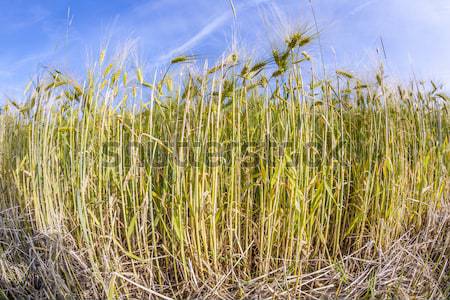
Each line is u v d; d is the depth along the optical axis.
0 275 2.64
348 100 3.33
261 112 2.48
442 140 3.66
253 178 2.50
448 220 3.10
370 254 2.60
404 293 2.38
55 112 2.88
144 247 2.30
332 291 2.35
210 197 2.26
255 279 2.20
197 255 2.23
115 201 2.35
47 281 2.39
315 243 2.60
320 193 2.34
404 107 3.50
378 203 2.68
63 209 2.59
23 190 2.94
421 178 3.11
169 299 2.09
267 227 2.31
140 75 2.45
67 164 2.70
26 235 2.77
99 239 2.26
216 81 2.35
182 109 2.52
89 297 2.26
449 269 2.76
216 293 2.13
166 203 2.35
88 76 2.45
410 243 2.88
